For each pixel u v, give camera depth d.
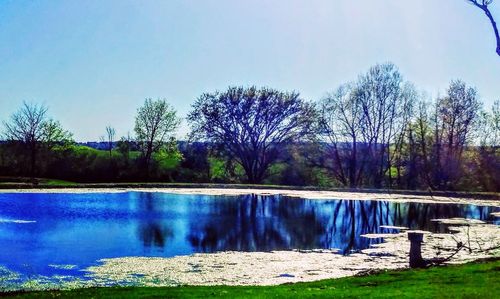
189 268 23.25
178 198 57.47
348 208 50.78
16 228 33.56
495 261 19.42
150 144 82.94
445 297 13.09
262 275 22.05
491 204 55.84
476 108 69.75
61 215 40.72
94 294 15.27
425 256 25.45
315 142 78.81
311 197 61.25
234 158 82.12
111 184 71.00
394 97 75.00
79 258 24.88
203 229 35.44
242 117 79.00
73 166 78.88
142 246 28.53
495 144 69.38
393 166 79.12
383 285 15.43
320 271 23.00
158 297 14.52
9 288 18.97
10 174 78.69
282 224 39.00
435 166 72.44
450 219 43.47
